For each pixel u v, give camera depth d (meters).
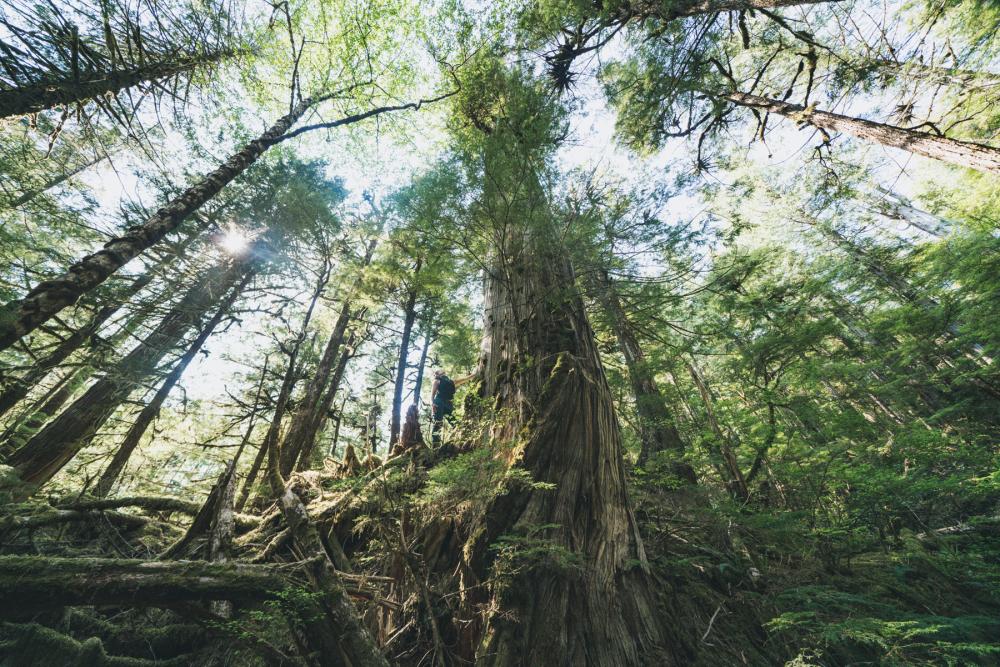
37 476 5.22
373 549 3.60
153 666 2.68
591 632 2.47
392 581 3.16
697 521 4.11
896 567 3.55
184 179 6.32
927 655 2.33
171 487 8.27
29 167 4.40
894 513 4.20
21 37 2.24
